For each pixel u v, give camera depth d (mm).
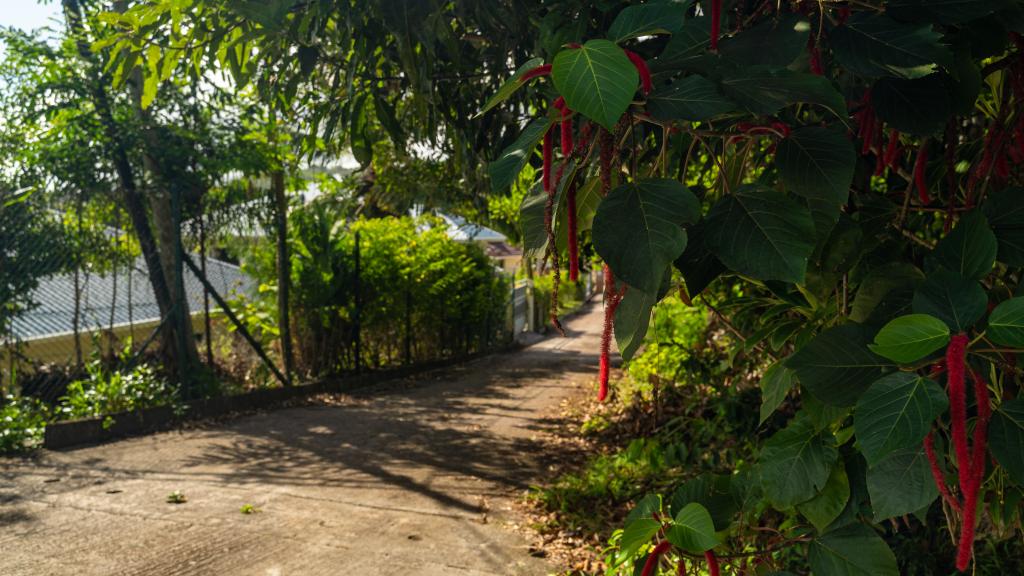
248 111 9914
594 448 7977
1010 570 3139
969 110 1280
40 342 9188
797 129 1147
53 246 8992
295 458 7570
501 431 9109
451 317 16562
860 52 1177
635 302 1090
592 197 1247
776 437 1510
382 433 8898
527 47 2906
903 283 1313
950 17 1207
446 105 3254
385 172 13328
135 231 9836
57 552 4844
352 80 2775
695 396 7113
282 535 5273
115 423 8281
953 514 1498
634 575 1591
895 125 1259
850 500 1467
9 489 6219
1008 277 1452
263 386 10938
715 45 1168
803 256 994
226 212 10875
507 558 4945
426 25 2539
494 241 30391
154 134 9805
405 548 5094
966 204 1559
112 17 2859
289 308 12375
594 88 867
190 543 5059
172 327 9898
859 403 997
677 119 1001
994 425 976
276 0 2613
